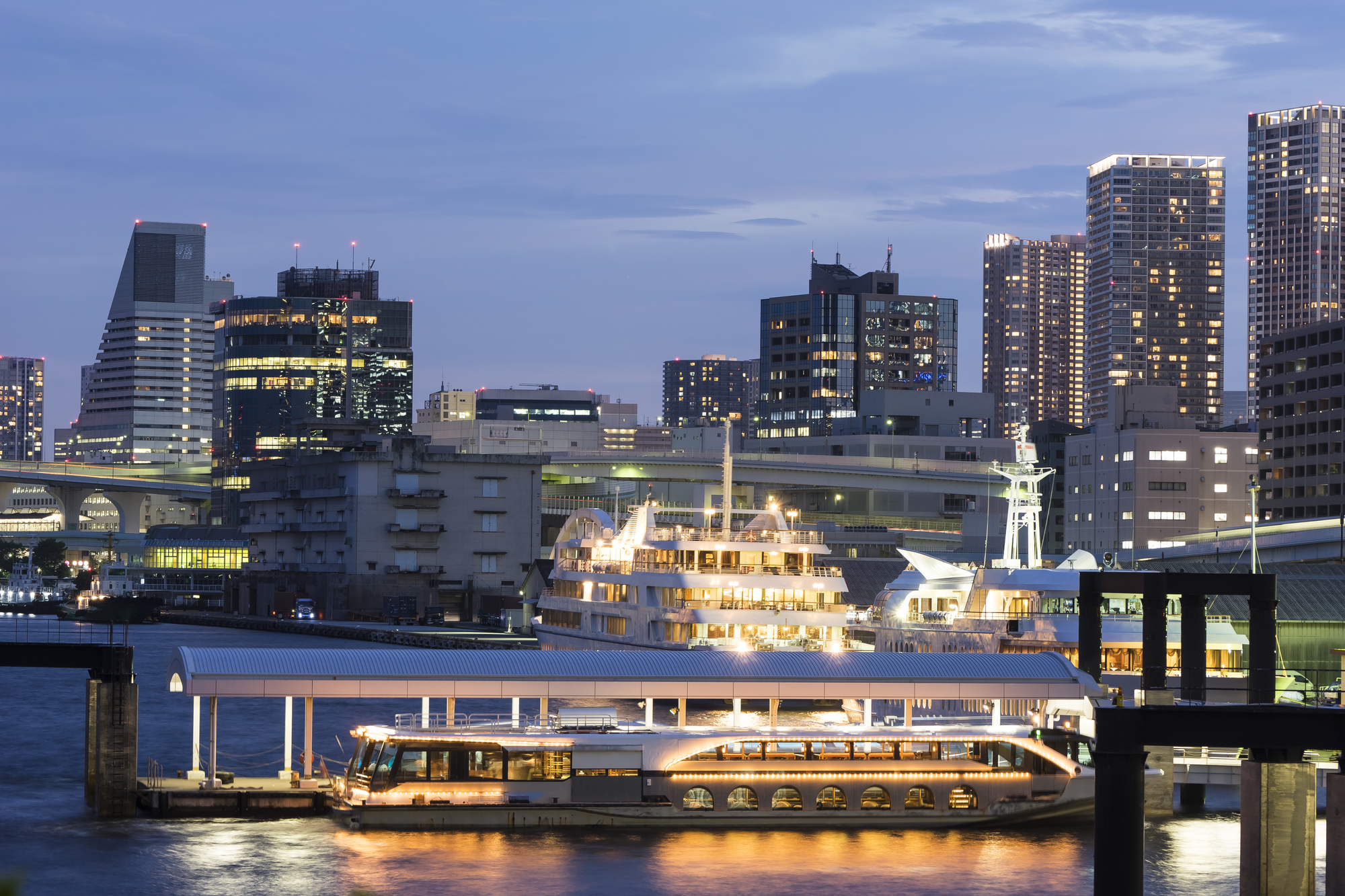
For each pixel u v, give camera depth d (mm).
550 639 176250
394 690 87375
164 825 85938
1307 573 149500
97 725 88000
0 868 76562
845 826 89000
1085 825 91062
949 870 79250
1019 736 92688
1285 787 64312
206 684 86062
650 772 88000
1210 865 80312
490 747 87312
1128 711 58031
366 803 85688
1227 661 110375
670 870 78188
